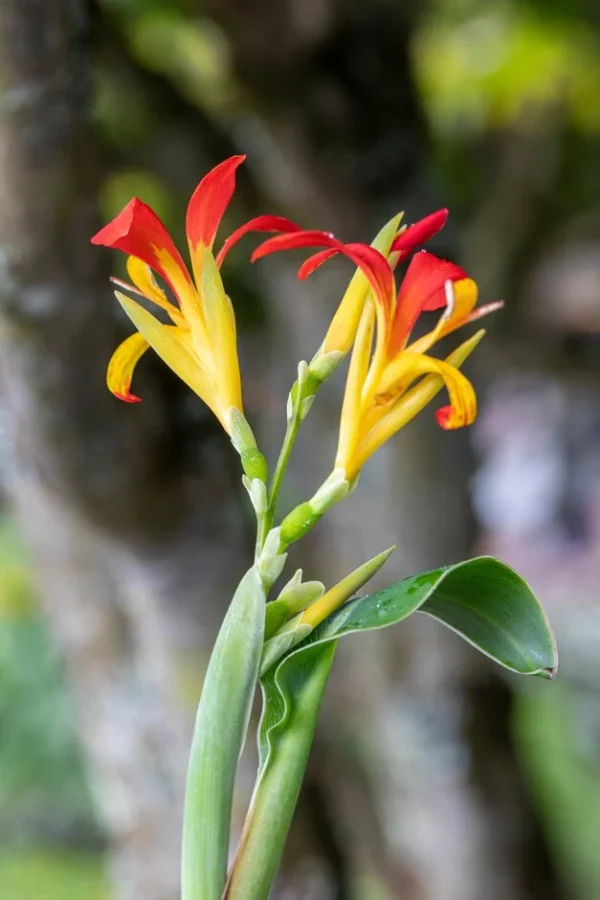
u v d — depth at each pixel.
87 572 1.14
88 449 0.92
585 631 3.61
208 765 0.67
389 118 1.27
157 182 1.42
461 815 1.37
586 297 2.93
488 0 1.57
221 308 0.68
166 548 1.05
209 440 1.05
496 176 1.81
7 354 0.88
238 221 1.42
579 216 1.96
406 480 1.33
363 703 1.40
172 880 1.24
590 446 5.39
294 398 0.68
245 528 1.11
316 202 1.30
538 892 1.42
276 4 1.13
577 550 5.13
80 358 0.89
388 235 0.68
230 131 1.35
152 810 1.23
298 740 0.68
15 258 0.86
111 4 1.24
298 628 0.68
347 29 1.19
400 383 0.68
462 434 1.37
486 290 1.84
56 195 0.85
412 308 0.68
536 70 1.76
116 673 1.20
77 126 0.85
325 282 1.31
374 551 1.37
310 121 1.23
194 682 1.14
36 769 2.60
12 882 2.29
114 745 1.23
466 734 1.36
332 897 1.28
